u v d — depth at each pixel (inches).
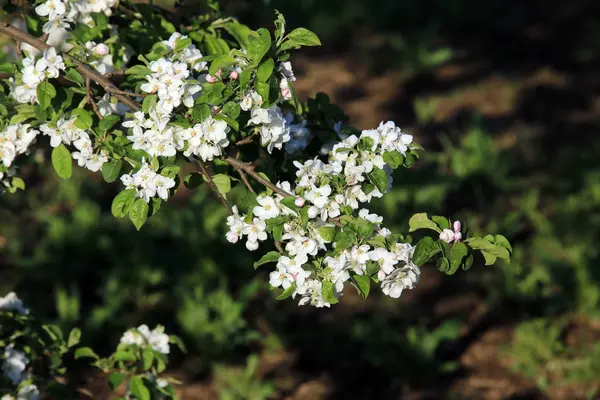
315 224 85.7
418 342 228.7
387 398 222.2
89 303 257.0
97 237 269.7
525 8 491.8
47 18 110.0
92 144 92.6
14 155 94.0
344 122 113.9
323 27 465.7
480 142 320.2
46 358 126.5
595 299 242.7
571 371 223.6
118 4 115.7
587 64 425.4
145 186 85.0
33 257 272.5
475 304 254.5
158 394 118.8
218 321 235.8
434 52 437.4
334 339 241.9
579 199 290.0
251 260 260.5
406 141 89.3
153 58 95.4
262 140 92.9
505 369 228.5
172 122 84.7
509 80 410.9
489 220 291.0
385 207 277.6
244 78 85.1
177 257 267.0
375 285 263.0
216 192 92.4
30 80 88.4
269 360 236.5
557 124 365.1
